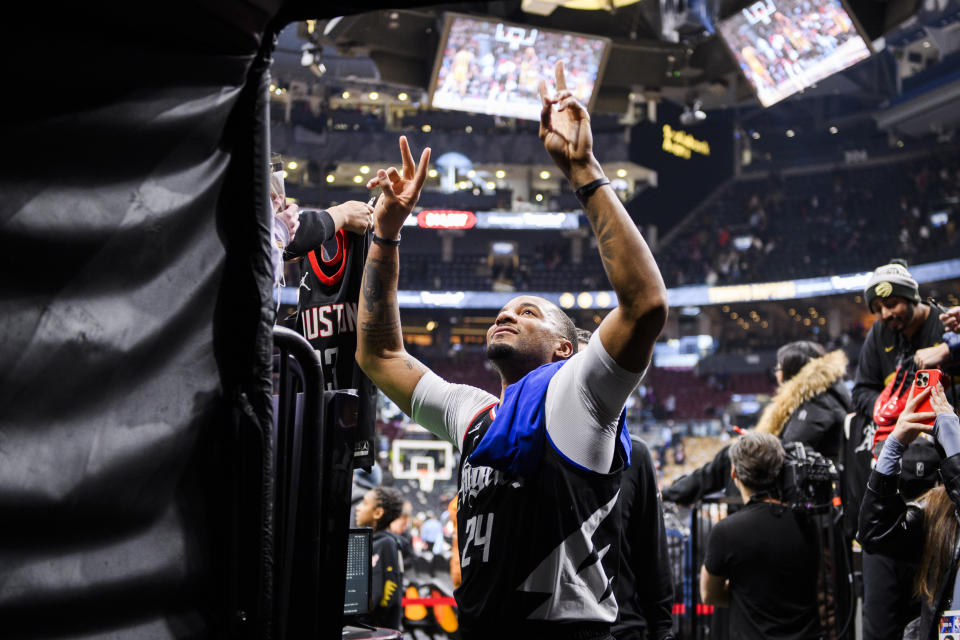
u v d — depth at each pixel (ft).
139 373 4.61
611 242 5.79
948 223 81.92
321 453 5.62
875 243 86.79
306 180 86.94
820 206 92.99
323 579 5.70
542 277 92.32
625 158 78.74
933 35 73.26
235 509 4.96
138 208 4.66
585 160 6.04
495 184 92.32
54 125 4.34
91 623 4.31
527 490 5.96
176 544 4.69
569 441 5.91
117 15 4.53
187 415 4.81
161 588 4.60
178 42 4.85
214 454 4.95
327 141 79.15
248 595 4.90
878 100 86.48
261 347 5.08
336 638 5.69
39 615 4.10
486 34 25.63
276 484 5.68
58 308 4.29
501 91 26.55
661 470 70.54
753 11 24.25
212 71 5.03
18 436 4.09
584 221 88.07
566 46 26.61
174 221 4.83
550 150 6.16
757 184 96.94
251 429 4.99
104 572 4.36
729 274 91.56
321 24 26.71
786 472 11.45
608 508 6.05
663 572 9.71
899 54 78.02
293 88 76.28
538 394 6.16
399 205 7.40
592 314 98.73
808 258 89.45
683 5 26.84
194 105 4.95
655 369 97.81
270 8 5.07
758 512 11.43
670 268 94.22
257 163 5.22
